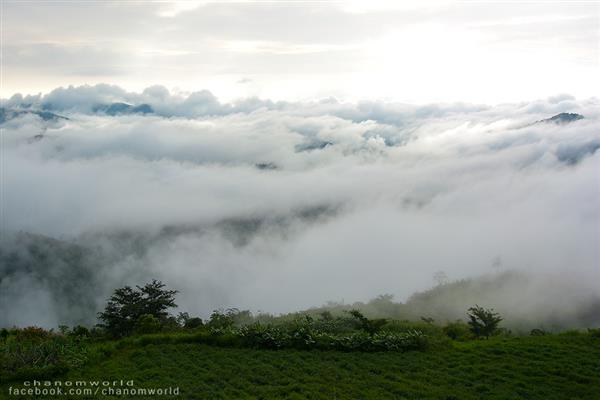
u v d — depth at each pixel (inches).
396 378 574.2
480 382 564.7
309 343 671.8
